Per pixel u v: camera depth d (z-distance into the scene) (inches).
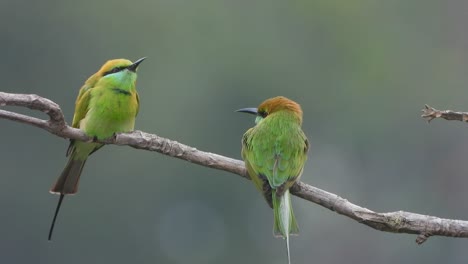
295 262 727.7
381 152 744.3
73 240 685.9
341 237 738.8
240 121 722.2
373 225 205.6
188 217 696.4
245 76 732.0
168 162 693.9
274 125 236.2
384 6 804.0
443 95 768.3
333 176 738.8
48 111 202.1
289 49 757.9
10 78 698.2
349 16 770.8
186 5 752.3
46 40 706.8
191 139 710.5
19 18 700.0
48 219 674.2
